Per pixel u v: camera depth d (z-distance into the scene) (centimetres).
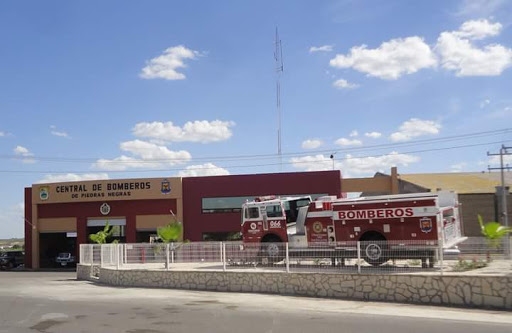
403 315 1298
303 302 1560
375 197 1772
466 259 1602
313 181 4144
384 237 1741
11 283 2534
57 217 4709
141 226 4441
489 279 1418
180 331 1080
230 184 4275
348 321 1202
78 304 1537
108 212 4541
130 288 2094
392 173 4144
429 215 1661
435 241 1605
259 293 1800
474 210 4525
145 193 4428
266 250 1861
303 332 1066
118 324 1167
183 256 2098
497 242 1580
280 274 1777
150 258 2216
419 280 1524
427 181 5012
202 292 1867
